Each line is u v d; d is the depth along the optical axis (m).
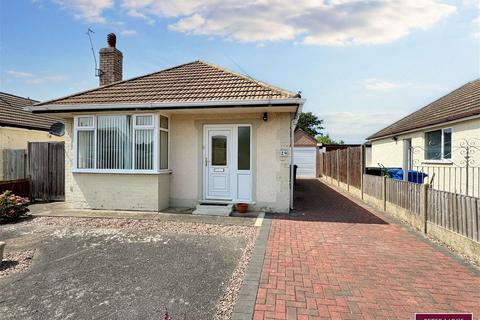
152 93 9.35
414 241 6.11
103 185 9.28
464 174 10.58
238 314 3.36
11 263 4.93
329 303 3.63
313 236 6.43
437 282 4.23
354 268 4.71
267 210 9.07
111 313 3.43
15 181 10.62
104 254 5.34
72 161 9.59
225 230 6.91
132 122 9.07
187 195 9.57
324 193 13.98
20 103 16.42
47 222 7.68
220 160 9.41
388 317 3.35
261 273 4.48
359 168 12.29
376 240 6.18
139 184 9.05
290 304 3.60
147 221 7.75
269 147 9.04
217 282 4.22
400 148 16.14
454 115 10.55
